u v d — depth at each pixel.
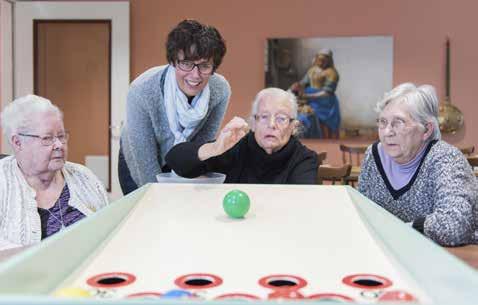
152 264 0.92
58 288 0.77
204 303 0.55
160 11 5.18
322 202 1.43
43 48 5.31
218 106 2.22
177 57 1.83
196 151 1.74
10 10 4.95
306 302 0.56
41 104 1.64
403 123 1.62
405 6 4.94
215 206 1.38
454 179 1.55
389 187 1.76
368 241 1.08
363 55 5.00
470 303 0.60
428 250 0.77
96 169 5.47
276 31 5.11
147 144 2.19
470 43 4.89
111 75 4.98
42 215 1.71
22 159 1.65
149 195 1.47
